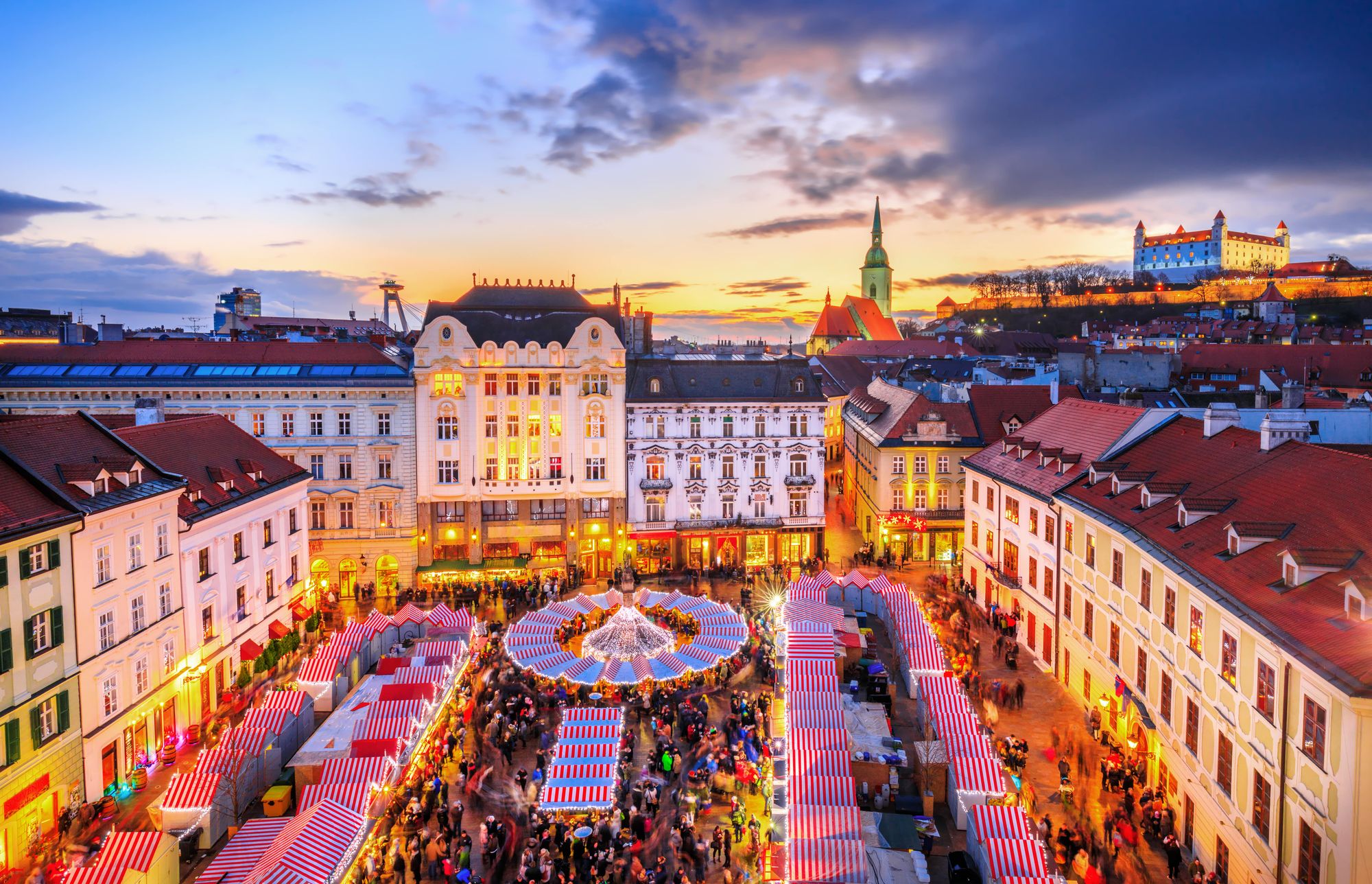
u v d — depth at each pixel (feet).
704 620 183.21
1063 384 327.47
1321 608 93.97
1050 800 131.34
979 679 173.37
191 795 117.29
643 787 131.85
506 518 249.96
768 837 119.75
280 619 199.41
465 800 133.28
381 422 241.76
